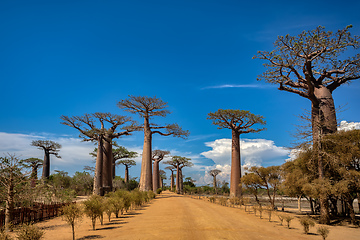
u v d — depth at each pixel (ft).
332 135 55.21
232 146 121.29
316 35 52.19
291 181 59.21
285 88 67.15
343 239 34.63
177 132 136.87
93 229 34.83
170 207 68.28
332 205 58.85
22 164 37.96
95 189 113.60
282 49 57.00
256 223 45.50
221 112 115.75
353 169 51.13
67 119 112.27
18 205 42.68
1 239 25.55
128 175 199.62
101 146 119.03
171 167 250.16
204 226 37.81
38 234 26.22
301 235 36.24
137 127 128.26
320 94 62.69
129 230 33.42
